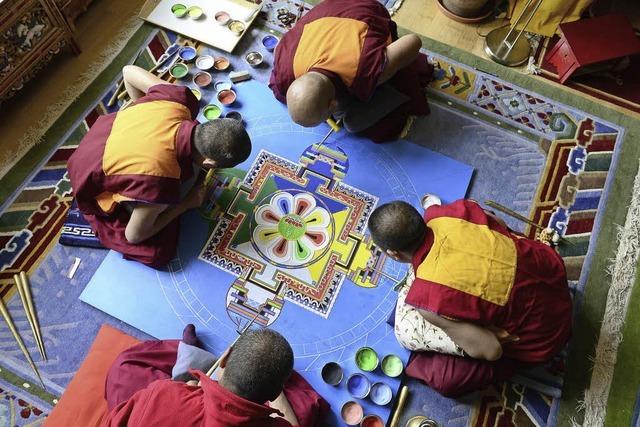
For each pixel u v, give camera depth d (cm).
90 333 232
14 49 251
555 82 291
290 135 270
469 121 279
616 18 285
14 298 237
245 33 296
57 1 262
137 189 211
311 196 256
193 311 234
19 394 222
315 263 243
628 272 249
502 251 192
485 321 191
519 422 222
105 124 224
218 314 234
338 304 236
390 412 218
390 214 188
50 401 221
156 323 232
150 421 160
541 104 284
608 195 264
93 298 235
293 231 249
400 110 269
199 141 207
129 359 212
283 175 261
